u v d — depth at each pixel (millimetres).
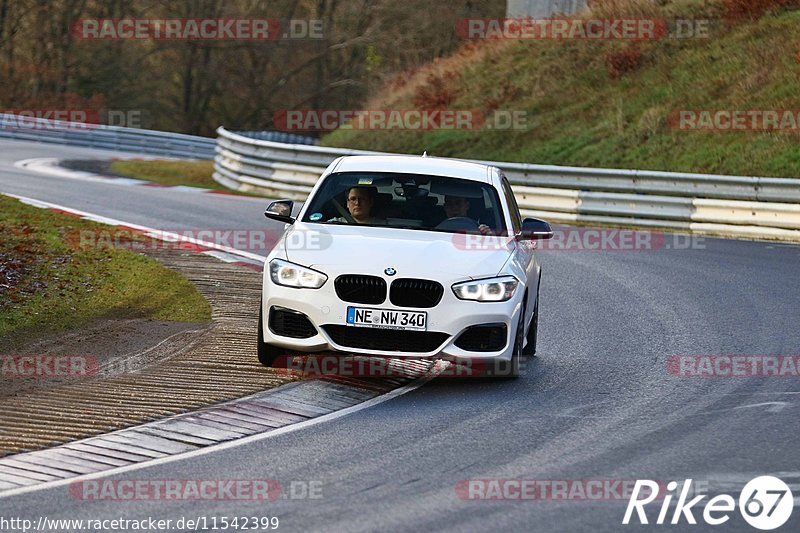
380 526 18141
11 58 184250
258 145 92125
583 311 42188
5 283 41219
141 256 49969
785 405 27672
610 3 109125
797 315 41469
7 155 109812
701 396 28703
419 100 111688
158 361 31656
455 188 32844
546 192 76938
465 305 28547
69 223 59562
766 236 67625
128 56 189000
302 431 24766
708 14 103125
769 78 90125
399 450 23188
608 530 18234
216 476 21172
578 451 23219
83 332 35344
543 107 101562
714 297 45531
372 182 32750
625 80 100000
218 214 69688
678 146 86188
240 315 38562
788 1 100250
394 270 28500
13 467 21688
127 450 23047
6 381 29016
